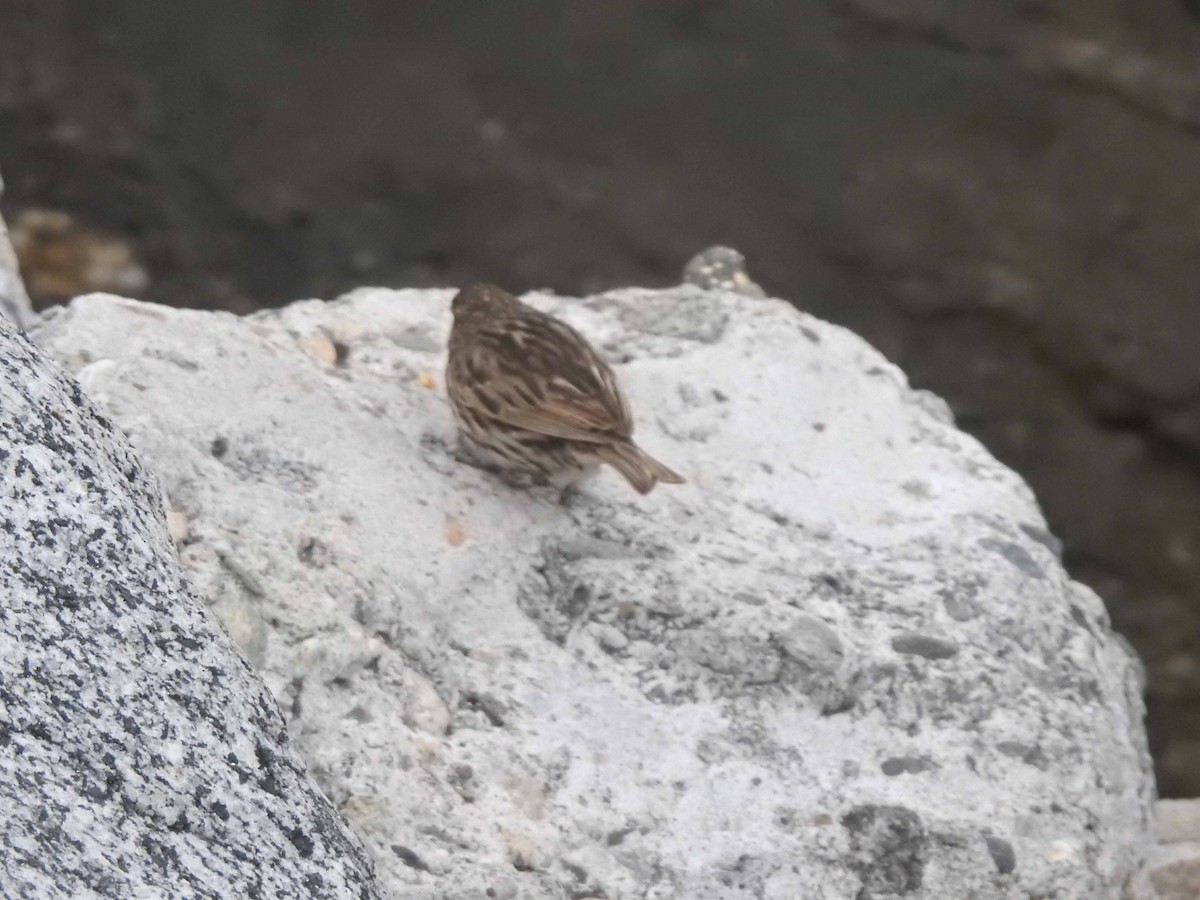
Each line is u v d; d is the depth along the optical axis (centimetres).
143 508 663
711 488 962
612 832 782
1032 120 1995
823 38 2005
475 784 778
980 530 970
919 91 2003
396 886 726
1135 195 1984
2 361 641
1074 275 1972
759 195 1966
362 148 1956
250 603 771
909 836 815
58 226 1902
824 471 995
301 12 1994
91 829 550
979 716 869
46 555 602
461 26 1998
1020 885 813
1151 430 1972
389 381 973
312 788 627
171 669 605
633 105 1983
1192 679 1953
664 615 868
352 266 1923
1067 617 941
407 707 790
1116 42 2000
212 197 1933
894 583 920
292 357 932
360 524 848
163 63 1975
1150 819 936
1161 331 1967
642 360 1035
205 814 580
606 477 941
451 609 847
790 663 859
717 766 823
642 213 1950
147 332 877
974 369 1970
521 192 1952
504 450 909
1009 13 2005
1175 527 1975
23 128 1939
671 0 2008
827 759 838
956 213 1975
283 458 862
